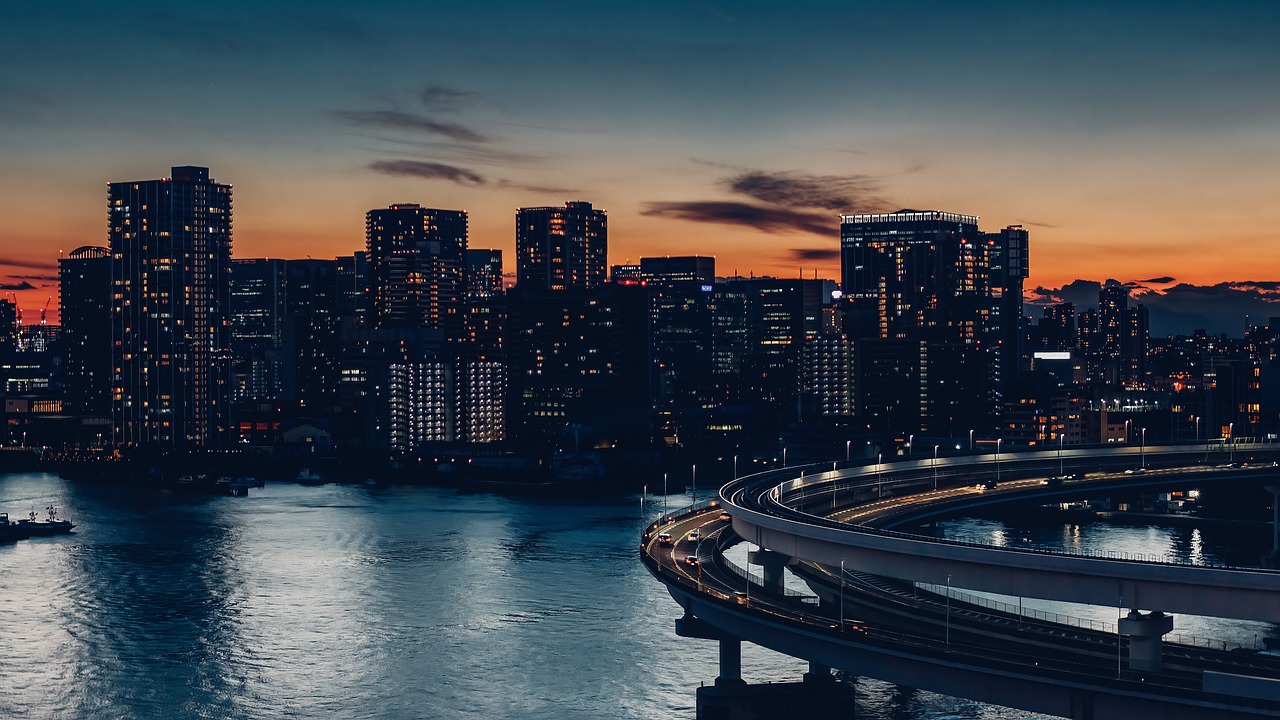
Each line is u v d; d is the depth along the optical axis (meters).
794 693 188.75
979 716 195.25
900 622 169.00
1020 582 153.00
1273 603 135.25
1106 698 134.25
